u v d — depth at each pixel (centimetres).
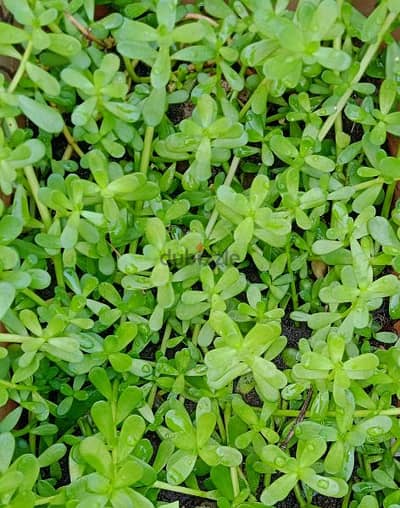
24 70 41
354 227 43
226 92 49
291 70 41
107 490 38
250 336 40
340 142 47
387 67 45
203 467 43
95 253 43
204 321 45
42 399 42
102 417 40
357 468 46
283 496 40
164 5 41
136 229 44
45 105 41
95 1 46
